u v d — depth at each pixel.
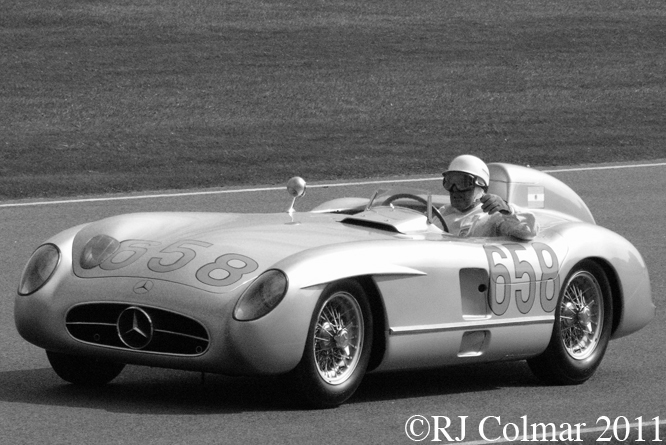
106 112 56.00
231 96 61.91
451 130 53.41
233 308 14.12
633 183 41.44
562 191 20.44
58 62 71.00
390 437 13.64
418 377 17.98
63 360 16.00
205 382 16.75
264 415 14.49
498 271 16.58
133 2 95.06
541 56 80.06
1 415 14.20
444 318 15.92
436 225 18.48
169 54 75.12
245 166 43.06
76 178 38.84
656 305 24.11
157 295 14.48
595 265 18.17
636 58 80.31
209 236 15.76
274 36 83.62
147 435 13.30
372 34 86.19
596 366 17.98
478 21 93.88
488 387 17.38
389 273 15.20
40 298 15.30
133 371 17.55
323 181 40.62
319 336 14.75
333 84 66.81
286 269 14.28
